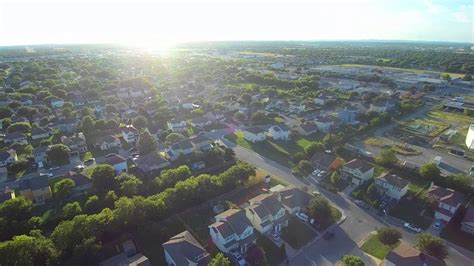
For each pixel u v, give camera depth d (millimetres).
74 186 86000
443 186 90062
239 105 175000
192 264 58906
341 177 96500
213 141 125562
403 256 58281
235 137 132375
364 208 82375
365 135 134500
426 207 81375
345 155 111062
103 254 64688
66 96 188250
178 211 78250
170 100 183875
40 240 61906
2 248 56281
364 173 92062
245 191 89000
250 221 75000
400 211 80812
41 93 188625
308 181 95750
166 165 102750
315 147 110625
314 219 75500
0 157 104625
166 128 142625
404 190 85938
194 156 106875
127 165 103562
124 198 73125
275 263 63844
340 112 153125
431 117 162250
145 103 176000
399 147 120875
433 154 116062
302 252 66938
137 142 119938
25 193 82875
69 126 138875
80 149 117875
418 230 73125
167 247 61969
